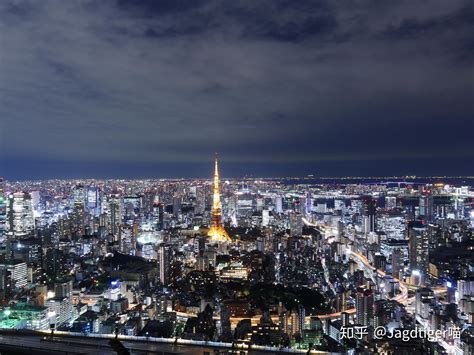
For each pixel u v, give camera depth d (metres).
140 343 73.75
